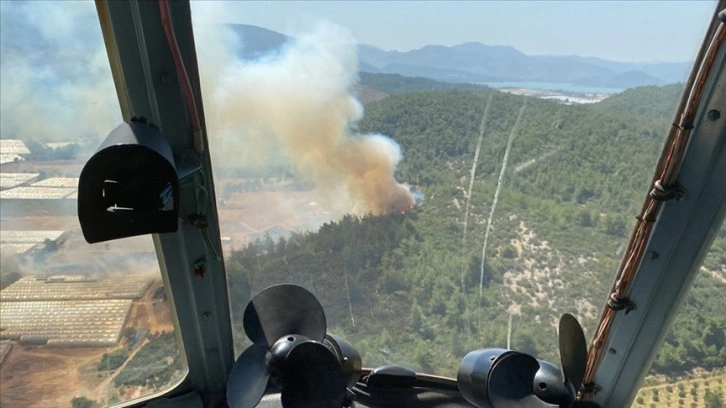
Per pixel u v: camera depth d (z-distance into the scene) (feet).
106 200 1.44
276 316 2.16
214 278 2.13
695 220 1.76
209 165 1.86
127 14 1.49
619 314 2.06
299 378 2.02
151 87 1.63
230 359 2.46
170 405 2.40
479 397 2.18
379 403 2.44
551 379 2.12
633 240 1.90
